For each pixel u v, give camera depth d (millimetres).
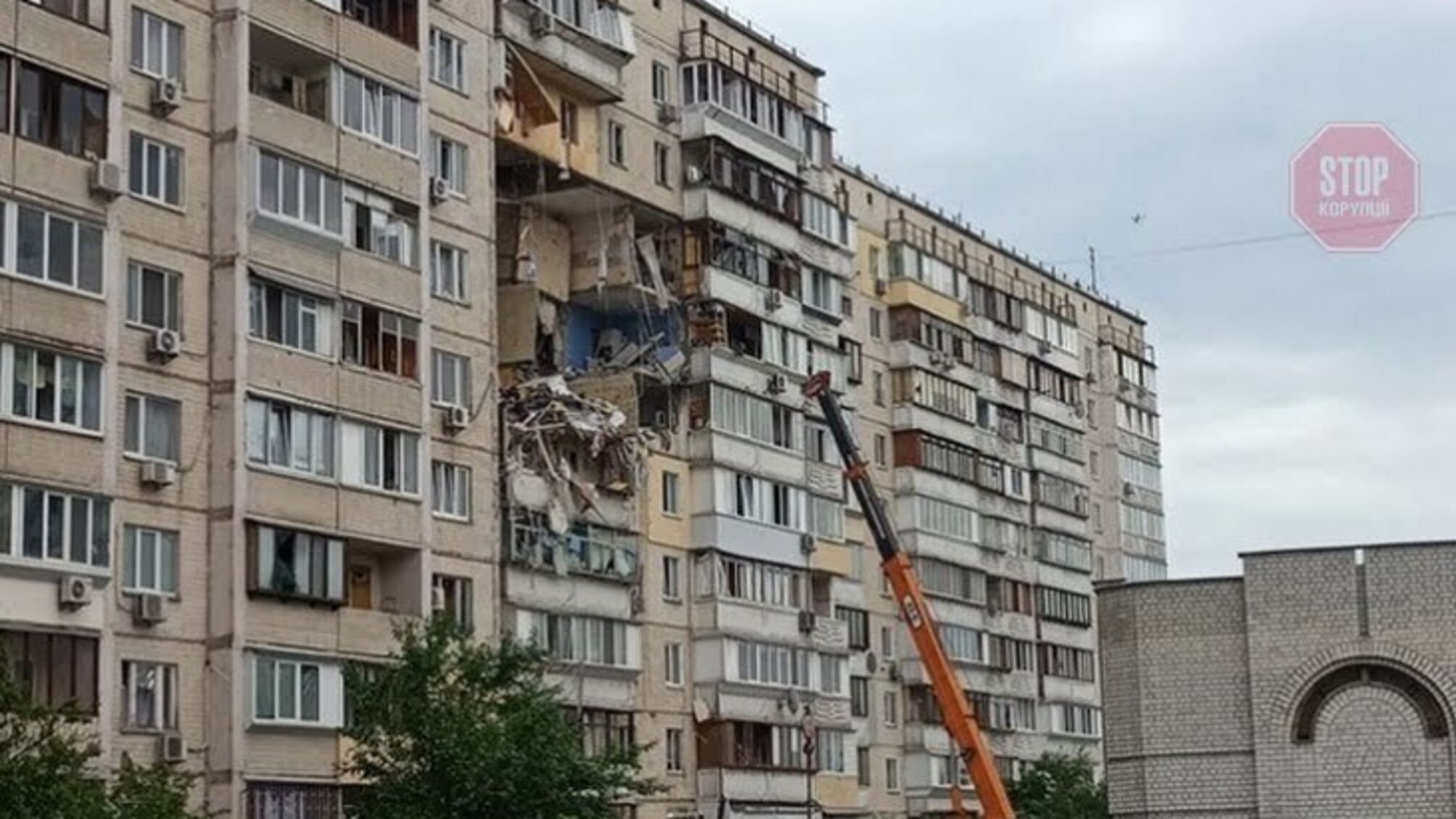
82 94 40719
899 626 77500
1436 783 45969
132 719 41156
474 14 54281
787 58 70500
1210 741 47812
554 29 57469
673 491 61906
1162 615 48688
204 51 44719
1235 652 47969
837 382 70938
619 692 57531
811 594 67250
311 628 44844
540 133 57438
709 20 66812
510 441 54531
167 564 42375
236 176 44344
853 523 75500
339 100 47438
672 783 60062
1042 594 88500
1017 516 87438
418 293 49125
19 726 31688
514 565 53312
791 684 65000
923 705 77375
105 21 41406
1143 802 48125
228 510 43312
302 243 45844
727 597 62250
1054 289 96250
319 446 45688
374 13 49781
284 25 46125
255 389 44125
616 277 61188
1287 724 47125
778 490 65750
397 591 48188
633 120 62375
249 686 43062
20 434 38562
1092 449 100250
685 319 63312
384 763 42438
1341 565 47219
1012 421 88562
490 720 42875
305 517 44969
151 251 42781
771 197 67500
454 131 52969
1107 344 101312
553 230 61125
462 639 44094
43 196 39562
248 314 44312
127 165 42156
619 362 62094
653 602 60219
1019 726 84562
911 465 79125
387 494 47375
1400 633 46531
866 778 73688
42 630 38625
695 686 61531
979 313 86938
